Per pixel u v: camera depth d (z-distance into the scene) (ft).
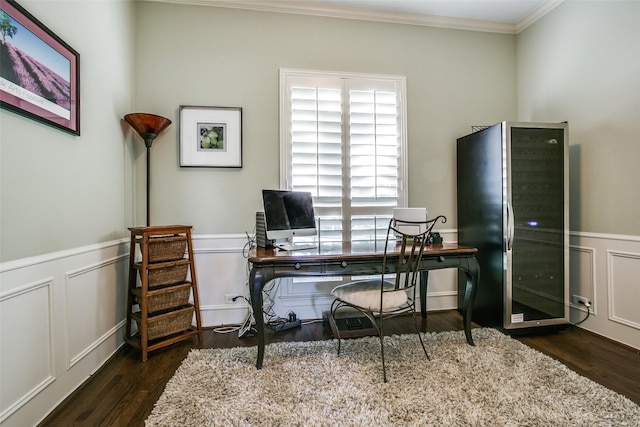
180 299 7.04
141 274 6.39
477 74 9.62
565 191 7.73
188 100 8.17
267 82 8.50
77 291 5.47
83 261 5.65
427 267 6.59
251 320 8.03
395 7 8.74
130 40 7.72
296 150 8.58
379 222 8.99
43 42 4.69
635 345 6.72
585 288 7.80
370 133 8.95
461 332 7.57
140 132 7.36
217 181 8.30
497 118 9.73
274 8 8.46
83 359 5.57
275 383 5.33
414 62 9.27
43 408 4.59
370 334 7.47
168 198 8.11
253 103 8.45
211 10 8.26
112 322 6.63
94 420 4.55
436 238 7.87
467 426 4.23
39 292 4.59
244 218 8.41
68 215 5.31
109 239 6.68
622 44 6.97
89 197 5.94
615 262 7.13
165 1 8.07
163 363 6.23
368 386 5.21
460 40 9.54
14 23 4.15
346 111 8.85
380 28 9.06
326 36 8.78
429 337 7.25
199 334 7.34
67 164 5.30
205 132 8.20
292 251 6.75
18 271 4.20
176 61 8.13
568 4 8.18
